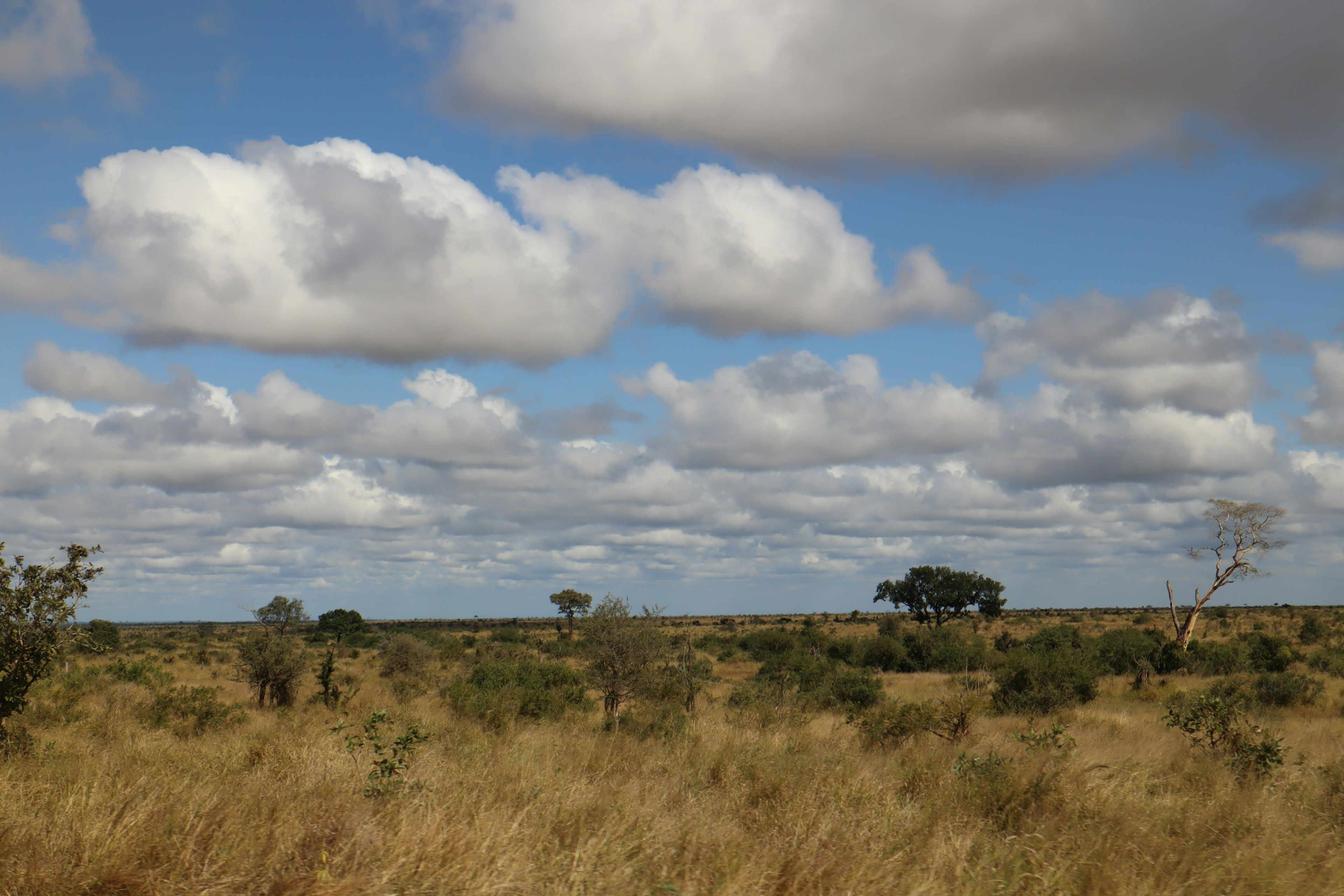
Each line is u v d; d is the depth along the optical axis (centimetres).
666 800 851
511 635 9250
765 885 558
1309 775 1045
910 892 550
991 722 2092
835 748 1413
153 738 1409
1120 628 9069
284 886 511
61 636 1182
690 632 2883
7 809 666
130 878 512
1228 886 604
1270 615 11325
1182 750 1316
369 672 4959
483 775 904
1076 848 673
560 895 517
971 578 10075
